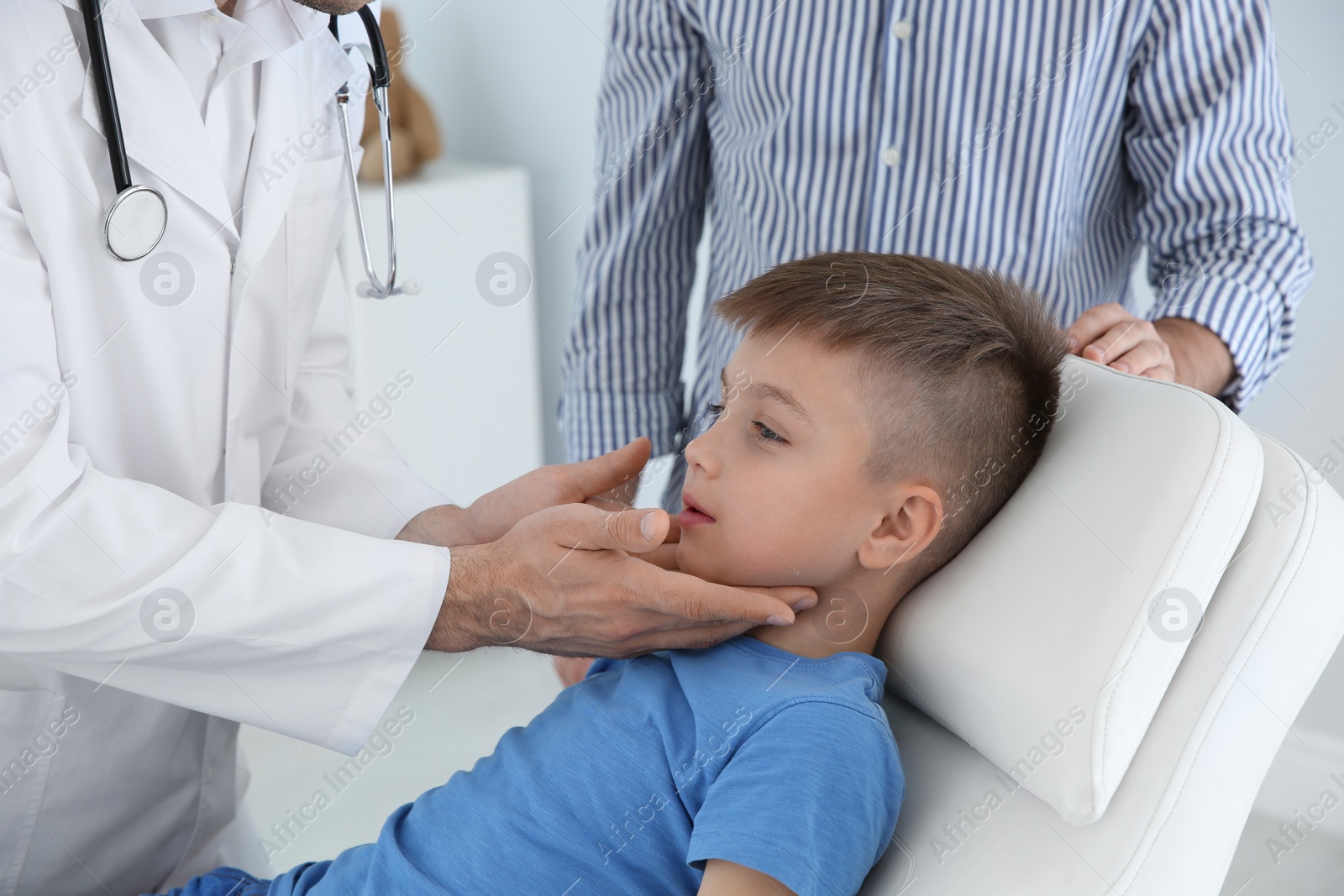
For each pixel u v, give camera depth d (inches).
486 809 32.0
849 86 43.2
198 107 36.0
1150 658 26.5
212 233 35.6
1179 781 26.5
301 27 36.9
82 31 32.6
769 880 26.5
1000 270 43.9
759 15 43.9
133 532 29.9
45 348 31.4
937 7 41.2
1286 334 43.3
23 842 36.7
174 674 31.7
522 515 39.1
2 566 28.4
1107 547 28.3
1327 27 58.7
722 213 50.3
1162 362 37.5
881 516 31.9
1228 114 41.8
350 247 87.9
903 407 31.3
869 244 45.1
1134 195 47.9
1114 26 41.2
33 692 34.4
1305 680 28.0
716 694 31.2
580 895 30.4
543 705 89.7
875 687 31.1
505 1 96.4
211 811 42.0
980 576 31.3
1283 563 27.6
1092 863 26.3
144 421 35.5
